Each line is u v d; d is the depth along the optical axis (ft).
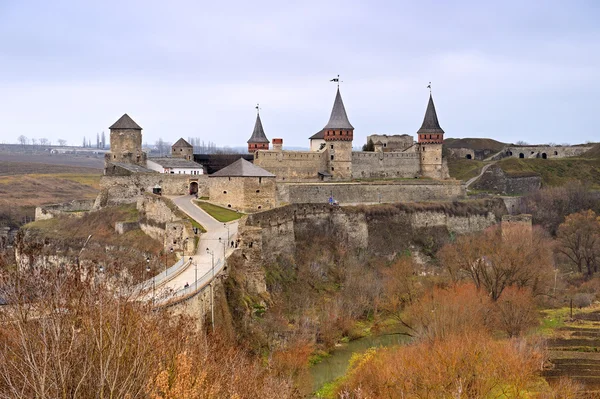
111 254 335.88
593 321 319.06
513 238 436.35
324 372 255.09
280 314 280.10
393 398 205.77
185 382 127.34
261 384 181.37
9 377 110.32
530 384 226.99
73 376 115.65
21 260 174.50
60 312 121.70
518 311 303.68
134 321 129.39
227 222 329.93
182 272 226.99
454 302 285.64
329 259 395.14
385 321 324.60
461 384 201.57
